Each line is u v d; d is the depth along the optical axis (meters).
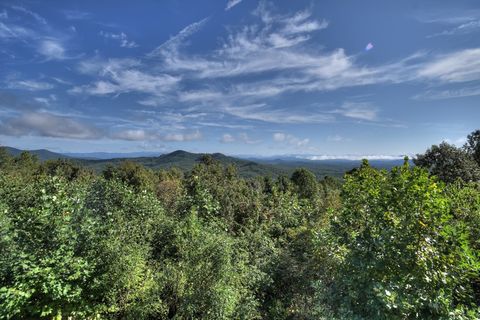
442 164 19.30
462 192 7.64
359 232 4.42
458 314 3.57
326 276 6.57
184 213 11.65
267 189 31.56
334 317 4.31
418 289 3.74
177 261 8.61
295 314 7.57
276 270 8.44
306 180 35.12
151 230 9.93
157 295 7.33
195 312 7.05
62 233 6.62
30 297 6.36
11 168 39.91
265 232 10.61
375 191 4.58
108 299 7.05
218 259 7.24
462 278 3.75
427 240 3.90
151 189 18.45
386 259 3.93
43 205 7.10
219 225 10.52
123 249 7.34
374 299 3.63
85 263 6.55
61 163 41.75
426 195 4.06
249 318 7.34
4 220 6.69
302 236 8.79
